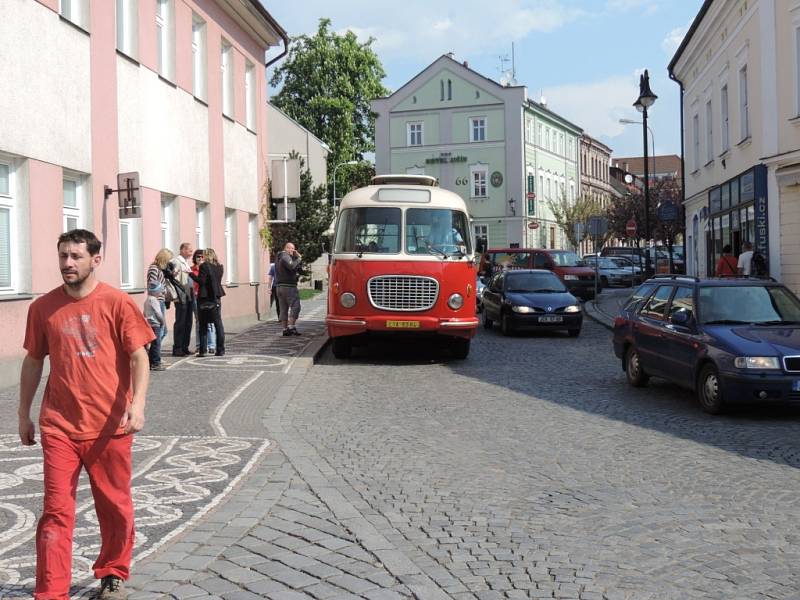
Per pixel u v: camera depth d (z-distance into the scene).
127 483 4.74
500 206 69.69
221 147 23.23
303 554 5.50
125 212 16.00
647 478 7.51
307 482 7.36
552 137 77.50
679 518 6.30
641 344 12.84
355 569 5.21
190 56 20.88
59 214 14.17
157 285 14.59
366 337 16.58
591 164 90.94
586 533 5.95
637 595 4.80
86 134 15.19
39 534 4.50
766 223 22.64
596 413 10.90
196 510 6.51
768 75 22.28
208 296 16.66
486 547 5.64
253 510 6.49
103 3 15.88
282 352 17.41
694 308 11.62
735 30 25.61
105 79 15.96
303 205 41.03
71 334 4.64
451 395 12.48
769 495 6.94
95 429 4.63
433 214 16.77
